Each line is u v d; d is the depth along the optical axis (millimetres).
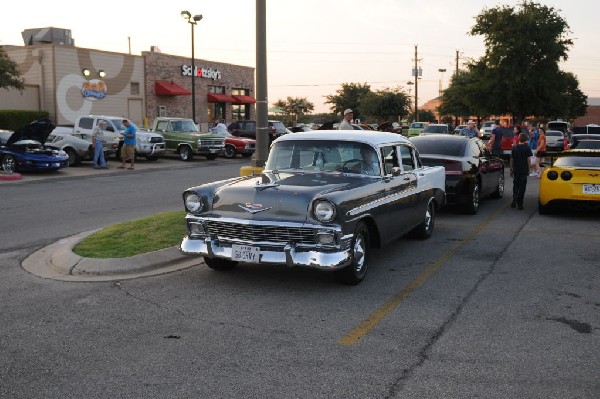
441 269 7383
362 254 6695
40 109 31969
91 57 33500
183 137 26078
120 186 16312
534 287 6574
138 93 37031
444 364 4465
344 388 4062
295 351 4715
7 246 8602
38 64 31609
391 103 71562
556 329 5234
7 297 6102
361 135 7633
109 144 23469
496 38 37594
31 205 12602
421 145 12078
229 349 4750
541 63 37531
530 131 20344
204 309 5746
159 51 40625
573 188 10930
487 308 5824
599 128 34594
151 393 3984
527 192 15453
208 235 6633
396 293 6332
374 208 6871
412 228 8453
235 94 47656
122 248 7719
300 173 7324
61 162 19344
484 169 12297
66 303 5906
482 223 10773
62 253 7648
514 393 3994
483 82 38875
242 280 6789
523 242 9062
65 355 4621
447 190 11242
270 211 6258
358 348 4777
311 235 6152
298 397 3928
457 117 70875
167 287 6484
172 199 13680
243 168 10039
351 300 6070
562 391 4027
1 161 19047
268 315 5586
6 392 3996
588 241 9141
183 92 38375
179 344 4852
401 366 4430
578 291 6422
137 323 5344
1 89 30047
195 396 3941
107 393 3984
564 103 38188
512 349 4766
